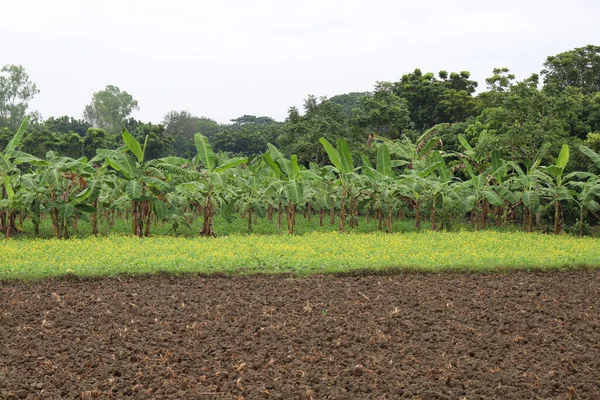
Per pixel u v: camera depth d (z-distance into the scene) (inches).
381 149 882.1
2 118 2982.3
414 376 262.4
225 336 315.3
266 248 565.9
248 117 4345.5
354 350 295.3
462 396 242.5
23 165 1851.6
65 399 239.0
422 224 1016.2
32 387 248.4
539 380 256.2
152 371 266.2
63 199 713.0
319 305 379.2
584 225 900.0
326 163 1537.9
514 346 303.9
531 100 997.8
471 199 855.7
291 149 1525.6
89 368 270.8
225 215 829.8
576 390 247.3
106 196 802.8
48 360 279.4
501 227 962.7
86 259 497.0
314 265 482.6
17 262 481.4
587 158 957.8
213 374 263.9
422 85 1978.3
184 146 3134.8
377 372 266.5
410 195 865.5
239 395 242.2
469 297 406.0
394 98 1551.4
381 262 492.7
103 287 426.0
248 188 861.2
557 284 450.0
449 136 1421.0
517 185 896.9
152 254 527.8
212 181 749.9
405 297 402.0
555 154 1001.5
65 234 733.3
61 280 444.5
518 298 404.2
